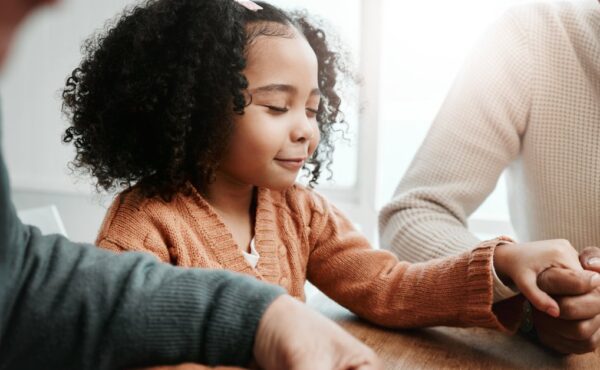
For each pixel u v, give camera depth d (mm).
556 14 869
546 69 855
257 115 602
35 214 880
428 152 902
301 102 622
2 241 323
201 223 610
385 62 1649
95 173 667
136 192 610
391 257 698
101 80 642
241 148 612
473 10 1549
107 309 351
